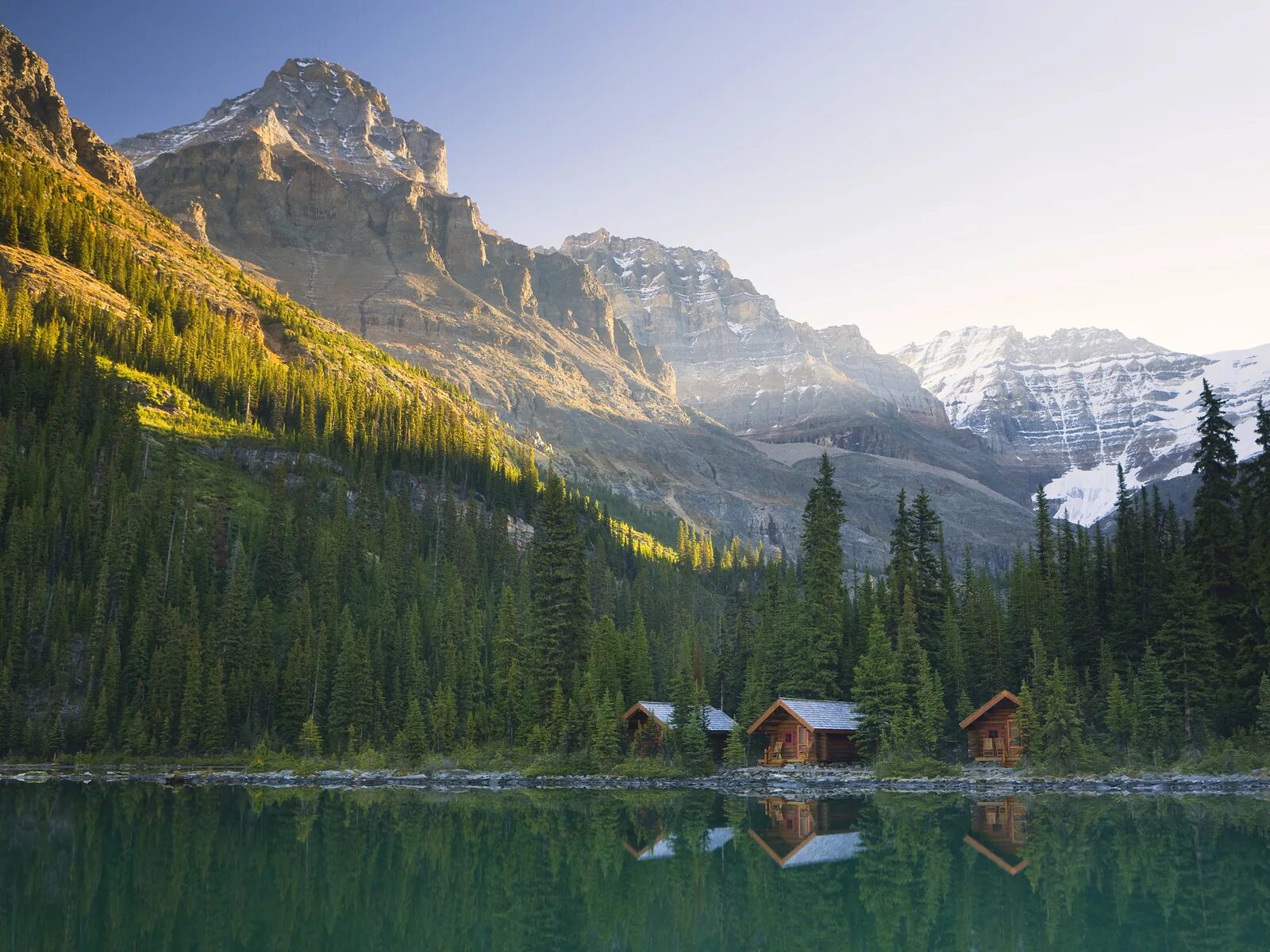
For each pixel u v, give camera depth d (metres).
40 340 180.62
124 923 36.41
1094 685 101.62
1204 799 69.94
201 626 130.38
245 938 34.75
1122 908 37.25
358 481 199.00
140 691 119.31
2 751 114.25
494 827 60.72
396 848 52.81
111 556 132.38
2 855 49.69
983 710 92.19
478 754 106.75
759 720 98.12
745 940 34.38
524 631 125.62
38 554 133.12
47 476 146.12
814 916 37.34
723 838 55.34
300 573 150.75
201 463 181.38
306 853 51.22
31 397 169.50
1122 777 80.75
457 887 42.91
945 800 72.12
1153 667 90.75
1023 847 49.78
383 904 39.88
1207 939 32.84
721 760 102.12
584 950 33.56
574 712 102.94
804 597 115.31
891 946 33.09
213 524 158.62
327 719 120.50
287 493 184.50
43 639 124.75
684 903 39.78
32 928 35.44
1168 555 108.19
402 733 111.25
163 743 116.12
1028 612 108.81
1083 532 121.75
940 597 113.44
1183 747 87.88
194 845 53.72
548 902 40.19
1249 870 43.44
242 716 122.56
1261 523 94.12
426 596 150.25
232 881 43.88
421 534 185.50
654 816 66.19
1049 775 83.06
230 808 71.94
